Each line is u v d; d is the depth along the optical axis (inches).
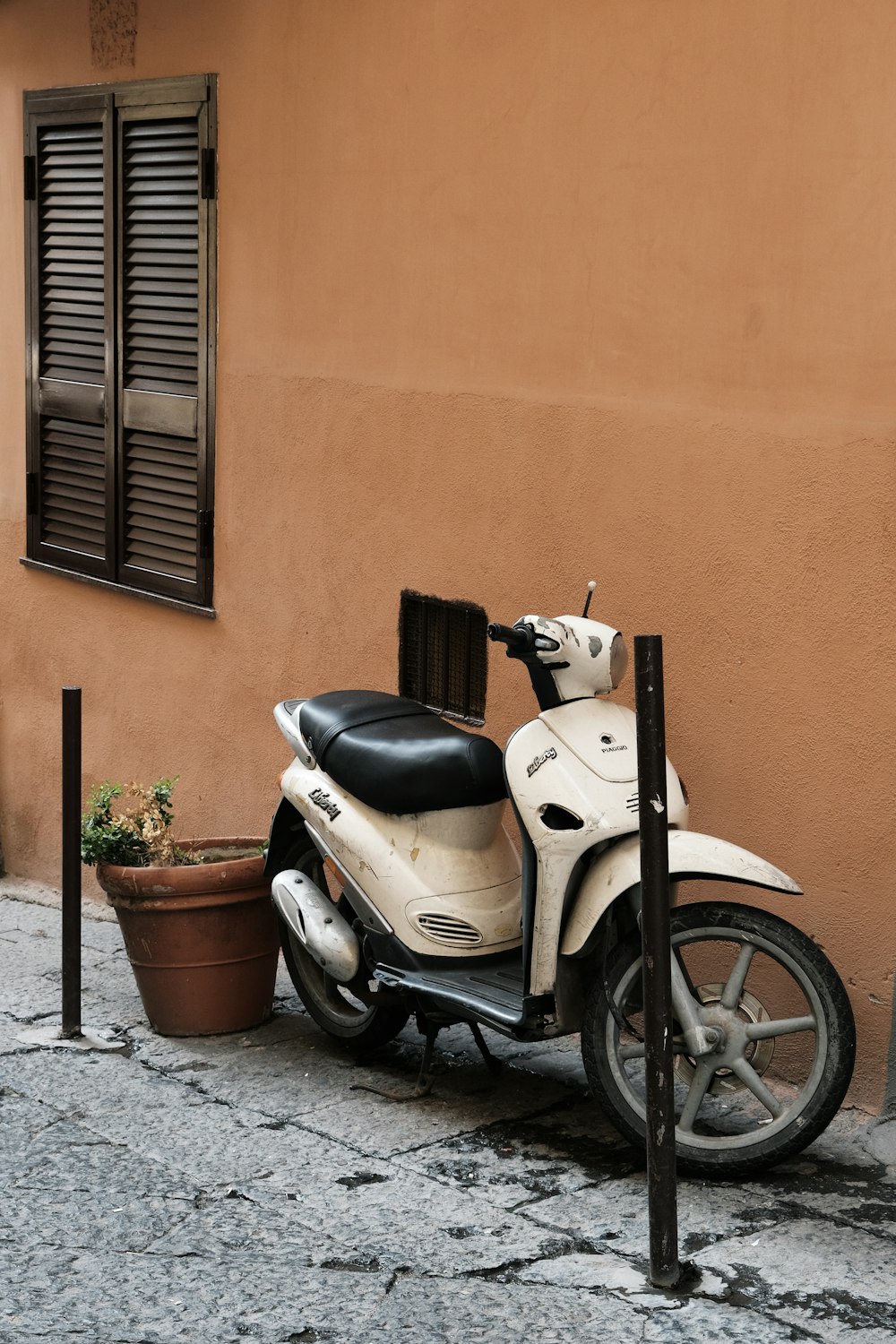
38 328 307.1
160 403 278.5
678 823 176.6
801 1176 171.3
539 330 211.3
